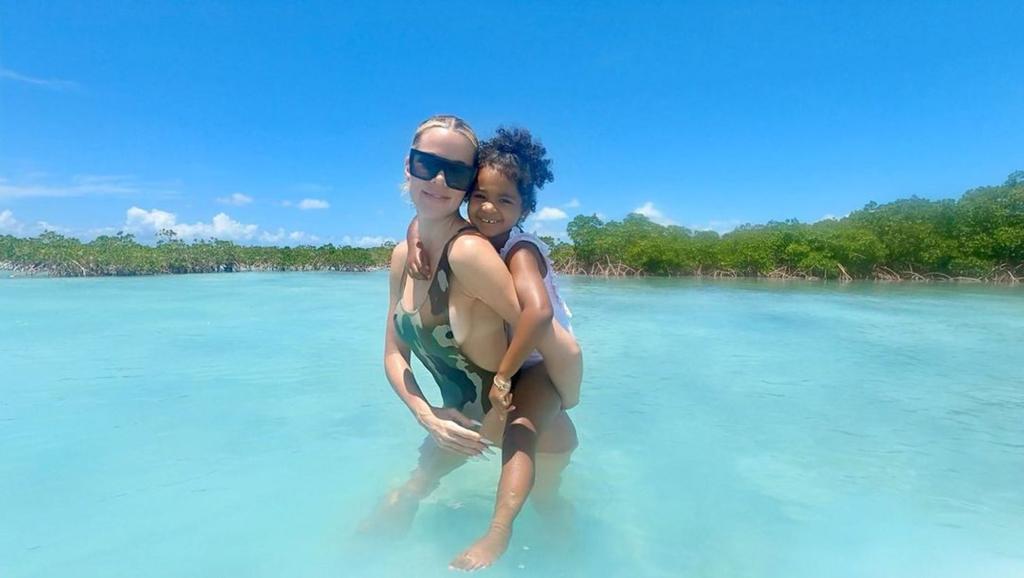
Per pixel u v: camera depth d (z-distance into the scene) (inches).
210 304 476.1
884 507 102.6
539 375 105.8
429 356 110.2
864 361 240.5
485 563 79.7
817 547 88.2
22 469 115.5
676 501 104.5
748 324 369.7
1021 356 254.4
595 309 469.1
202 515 96.0
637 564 82.6
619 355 253.3
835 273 1300.4
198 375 202.1
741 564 83.1
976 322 389.1
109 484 108.7
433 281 102.0
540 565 82.0
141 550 84.3
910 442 137.6
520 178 100.4
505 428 97.7
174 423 147.5
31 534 88.9
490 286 96.4
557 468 111.0
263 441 133.9
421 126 99.9
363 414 156.6
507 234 105.5
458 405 115.2
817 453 130.0
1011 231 1222.3
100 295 568.7
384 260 1895.9
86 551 83.8
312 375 203.3
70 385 186.4
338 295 589.9
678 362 237.3
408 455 125.4
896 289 871.1
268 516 96.0
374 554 84.3
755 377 208.8
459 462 108.2
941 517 98.7
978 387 193.8
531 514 98.5
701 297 616.1
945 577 80.0
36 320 357.1
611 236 1520.7
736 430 146.3
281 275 1272.1
